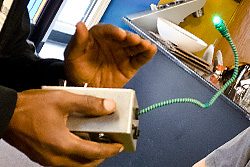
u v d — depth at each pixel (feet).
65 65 2.64
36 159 1.97
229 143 4.14
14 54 3.35
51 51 11.23
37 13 9.14
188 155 7.38
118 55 2.67
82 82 2.72
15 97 1.84
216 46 10.40
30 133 1.84
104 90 2.02
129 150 2.23
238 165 3.84
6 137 1.89
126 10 9.53
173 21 8.89
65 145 1.84
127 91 1.99
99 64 2.70
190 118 7.32
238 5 10.28
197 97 7.25
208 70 7.39
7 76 3.31
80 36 2.38
